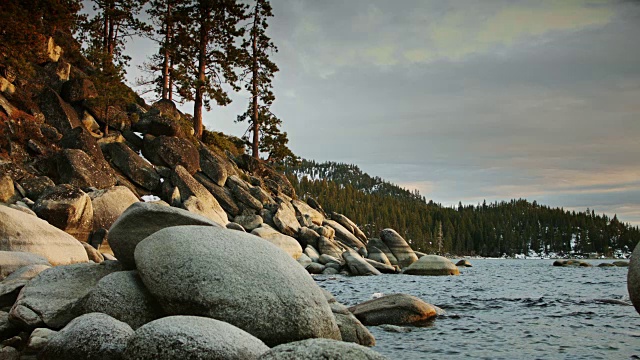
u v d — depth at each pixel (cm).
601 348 890
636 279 907
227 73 4591
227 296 726
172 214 926
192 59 4550
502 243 14175
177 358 534
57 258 1499
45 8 3694
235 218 3622
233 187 3878
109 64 3838
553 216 16412
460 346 905
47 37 3944
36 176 2677
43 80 3716
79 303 811
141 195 3309
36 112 3297
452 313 1286
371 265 2878
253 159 4738
